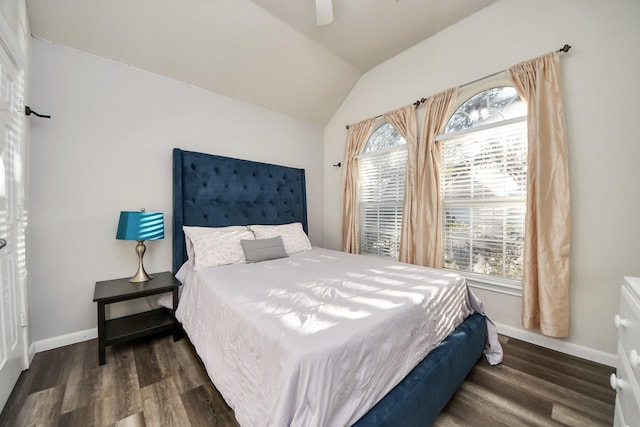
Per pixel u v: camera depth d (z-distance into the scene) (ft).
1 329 4.33
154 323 6.53
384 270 6.47
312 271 6.43
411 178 8.85
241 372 3.66
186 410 4.30
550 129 6.19
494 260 7.53
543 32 6.55
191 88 8.57
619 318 3.20
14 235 4.86
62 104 6.37
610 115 5.68
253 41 8.17
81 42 6.54
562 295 6.01
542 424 4.16
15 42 4.60
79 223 6.59
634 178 5.45
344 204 11.40
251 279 5.72
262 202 10.16
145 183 7.62
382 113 10.27
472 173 7.88
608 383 5.13
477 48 7.70
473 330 5.33
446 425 4.14
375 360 3.35
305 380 2.64
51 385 4.88
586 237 5.97
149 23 6.80
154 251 7.77
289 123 11.41
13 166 4.83
